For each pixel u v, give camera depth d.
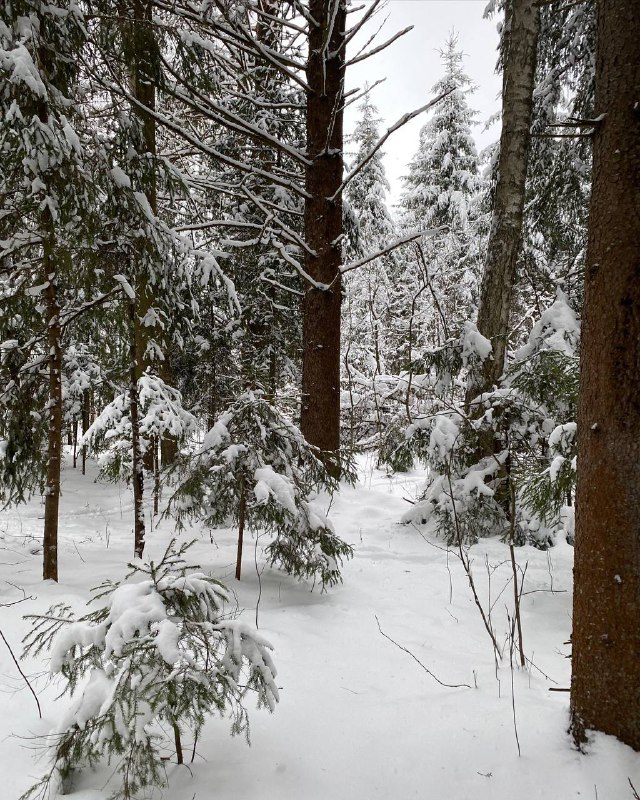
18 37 3.91
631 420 2.19
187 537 6.23
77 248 4.45
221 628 2.24
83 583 4.45
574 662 2.43
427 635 3.79
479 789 2.20
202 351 10.21
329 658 3.38
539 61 8.51
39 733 2.42
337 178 7.66
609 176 2.25
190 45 5.37
